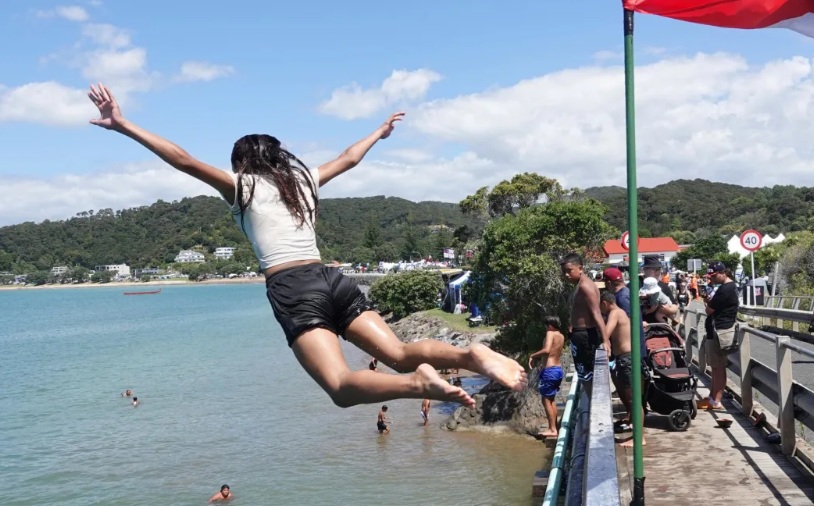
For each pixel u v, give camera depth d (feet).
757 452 28.58
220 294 586.86
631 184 18.99
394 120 15.25
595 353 27.22
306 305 11.84
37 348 217.15
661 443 30.50
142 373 150.00
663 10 18.72
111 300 549.95
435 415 89.61
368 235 594.65
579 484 23.54
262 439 84.79
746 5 18.43
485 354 10.11
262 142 13.29
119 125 11.61
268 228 12.57
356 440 80.33
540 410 74.84
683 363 34.04
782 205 409.28
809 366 55.01
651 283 37.96
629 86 18.89
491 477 62.34
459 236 265.75
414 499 58.70
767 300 104.99
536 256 84.07
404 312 209.77
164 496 65.87
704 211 490.08
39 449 86.53
